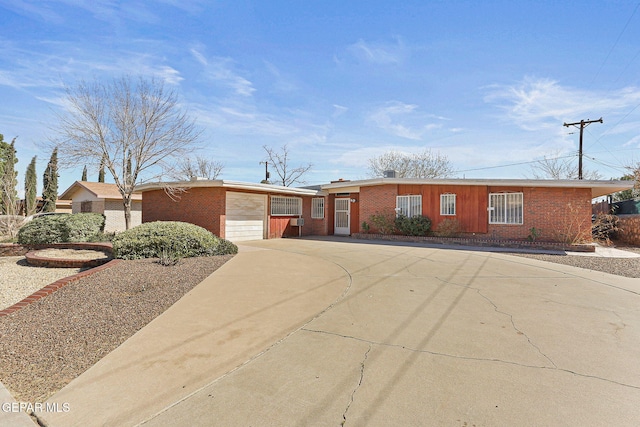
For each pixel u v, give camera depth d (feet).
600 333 12.30
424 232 46.47
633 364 9.85
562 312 14.74
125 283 19.21
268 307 15.56
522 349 10.89
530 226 41.52
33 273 24.58
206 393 8.36
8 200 48.03
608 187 39.17
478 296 17.34
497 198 43.52
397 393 8.28
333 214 59.88
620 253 34.91
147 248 27.37
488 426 6.98
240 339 11.85
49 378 9.24
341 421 7.18
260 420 7.23
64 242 38.40
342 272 23.40
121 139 45.70
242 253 32.48
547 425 7.02
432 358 10.23
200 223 45.14
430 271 23.81
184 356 10.52
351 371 9.45
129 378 9.16
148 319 13.98
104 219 46.09
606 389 8.45
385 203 50.62
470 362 9.96
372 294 17.76
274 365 9.86
